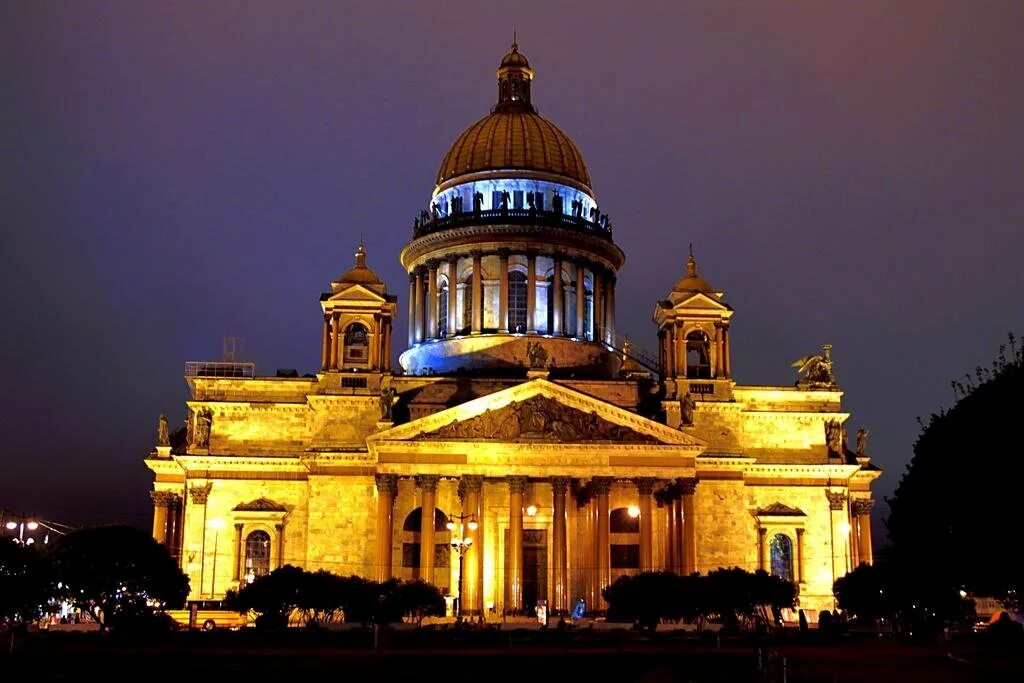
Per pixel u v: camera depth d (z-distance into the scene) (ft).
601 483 367.45
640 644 268.00
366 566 370.94
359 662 220.64
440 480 375.25
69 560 293.02
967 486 183.11
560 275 458.91
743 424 408.46
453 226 458.50
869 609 317.22
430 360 452.76
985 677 190.19
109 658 223.10
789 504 399.44
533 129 487.20
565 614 349.61
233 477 390.21
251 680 189.57
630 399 416.87
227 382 401.49
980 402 187.73
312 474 378.12
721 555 386.73
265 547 387.34
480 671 208.03
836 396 414.82
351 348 400.67
